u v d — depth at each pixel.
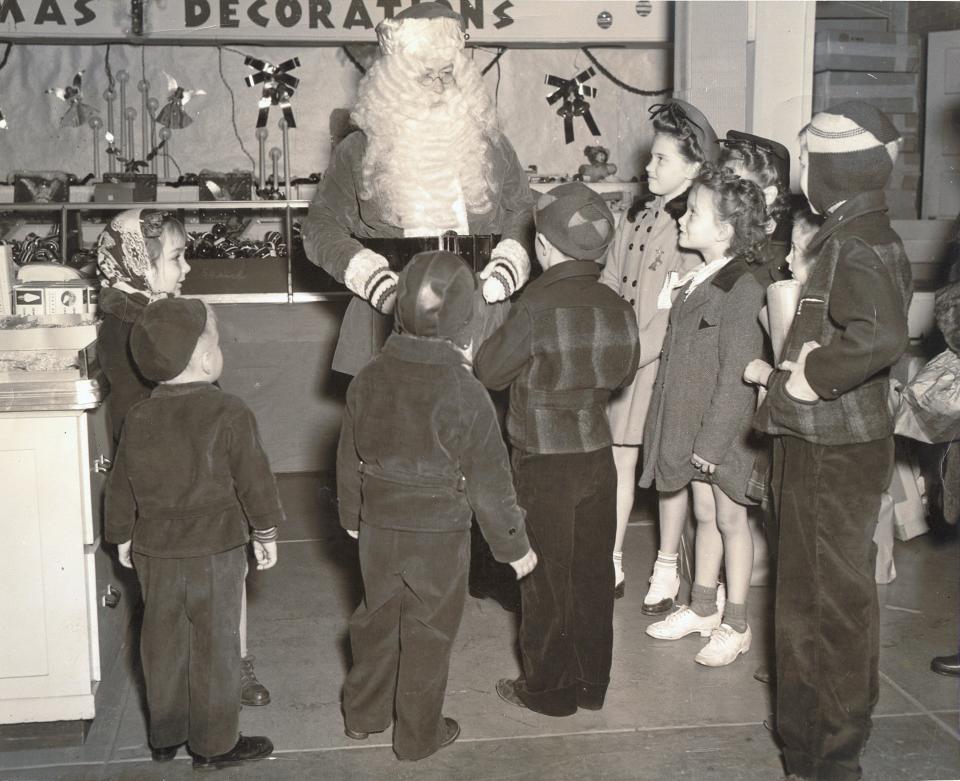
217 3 5.91
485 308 3.21
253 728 3.01
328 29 5.97
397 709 2.78
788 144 4.42
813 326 2.46
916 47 6.07
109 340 3.05
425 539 2.64
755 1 4.36
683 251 3.62
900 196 6.14
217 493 2.63
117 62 6.89
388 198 3.19
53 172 6.65
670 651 3.54
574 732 2.98
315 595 4.13
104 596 3.05
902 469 4.78
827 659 2.49
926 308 4.81
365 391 2.67
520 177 3.45
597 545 3.01
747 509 3.52
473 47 6.91
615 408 3.84
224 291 5.84
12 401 2.75
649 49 7.22
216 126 7.02
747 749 2.88
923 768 2.77
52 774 2.76
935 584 4.23
